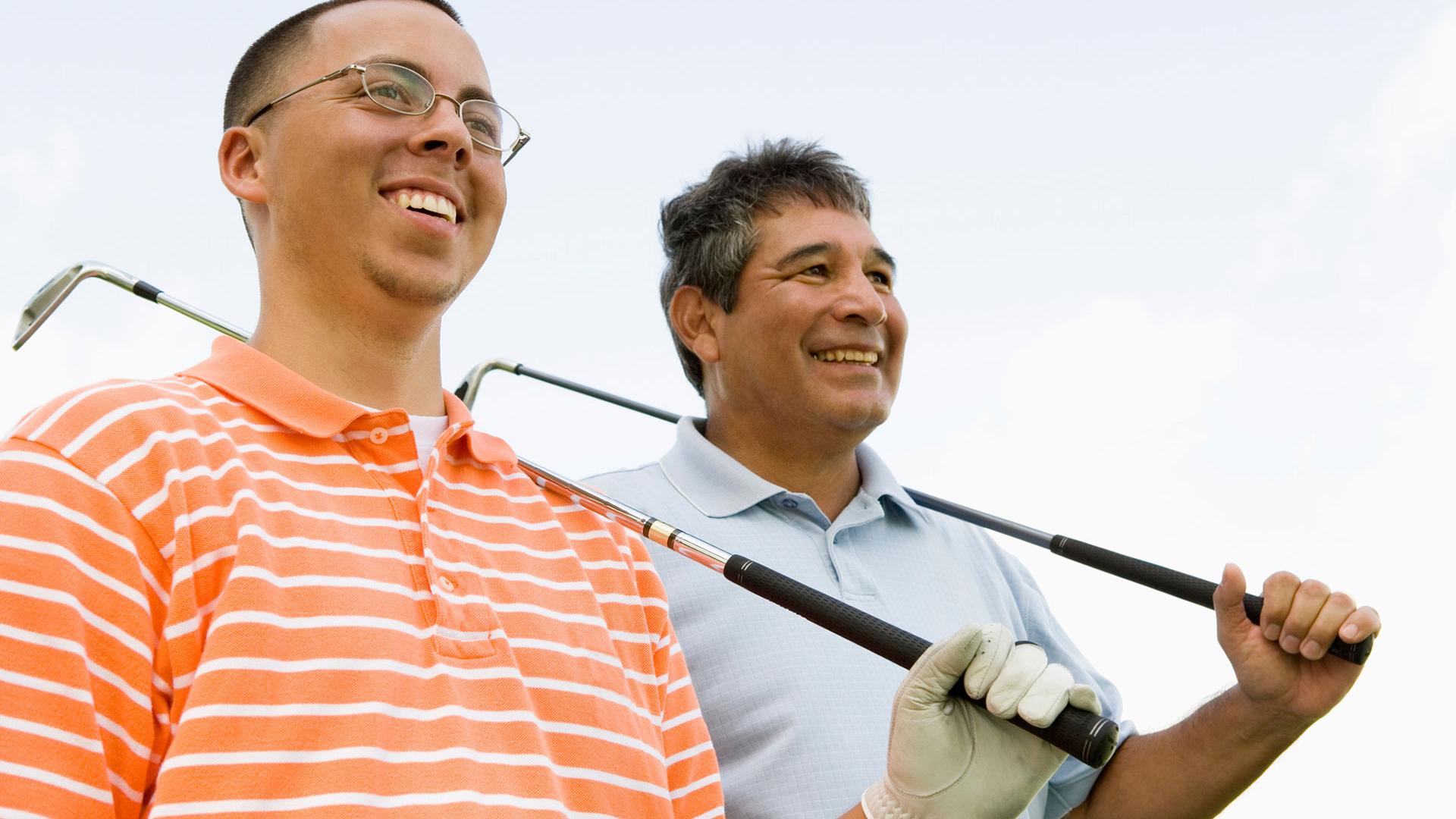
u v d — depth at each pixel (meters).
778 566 2.37
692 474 2.51
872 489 2.56
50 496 1.25
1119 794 2.31
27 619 1.20
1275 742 2.13
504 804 1.33
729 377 2.64
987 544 2.72
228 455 1.37
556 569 1.60
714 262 2.67
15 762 1.15
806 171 2.71
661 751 1.58
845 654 2.26
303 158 1.62
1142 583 2.14
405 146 1.64
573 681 1.49
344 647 1.31
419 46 1.70
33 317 2.10
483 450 1.64
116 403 1.34
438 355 1.72
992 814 1.62
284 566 1.32
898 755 1.63
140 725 1.24
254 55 1.71
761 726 2.18
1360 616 1.92
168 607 1.26
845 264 2.62
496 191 1.74
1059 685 1.55
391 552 1.42
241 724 1.23
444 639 1.39
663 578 2.32
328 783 1.25
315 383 1.60
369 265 1.59
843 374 2.54
